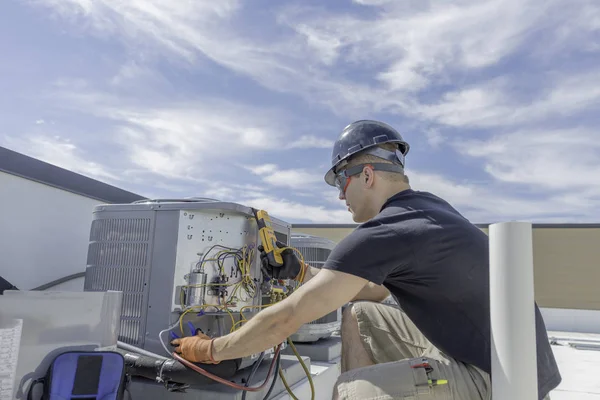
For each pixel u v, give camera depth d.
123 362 1.26
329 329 2.91
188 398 1.49
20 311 1.18
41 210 2.57
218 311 1.66
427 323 1.22
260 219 1.81
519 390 0.84
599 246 10.29
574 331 8.95
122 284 1.70
